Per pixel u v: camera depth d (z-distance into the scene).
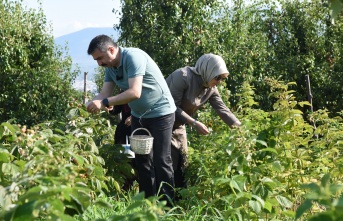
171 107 6.34
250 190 5.21
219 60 6.74
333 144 6.40
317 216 2.05
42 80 22.31
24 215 2.48
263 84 20.30
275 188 5.44
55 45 23.97
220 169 5.51
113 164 6.81
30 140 4.10
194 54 19.19
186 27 19.20
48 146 4.29
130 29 19.56
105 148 6.83
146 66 6.19
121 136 7.41
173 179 6.36
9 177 3.55
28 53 22.88
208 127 8.41
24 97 22.08
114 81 6.41
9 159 3.72
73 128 6.74
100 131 7.25
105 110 7.37
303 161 5.91
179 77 6.82
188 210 5.53
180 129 6.99
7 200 3.03
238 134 5.34
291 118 5.80
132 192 6.97
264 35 22.27
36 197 2.55
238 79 19.33
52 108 22.73
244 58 19.45
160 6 19.20
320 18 23.73
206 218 5.23
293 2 23.89
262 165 5.21
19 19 22.33
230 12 20.03
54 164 3.16
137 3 19.47
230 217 5.01
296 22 23.72
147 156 6.29
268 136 5.75
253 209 4.45
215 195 5.54
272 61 22.83
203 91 6.94
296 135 6.06
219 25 19.78
